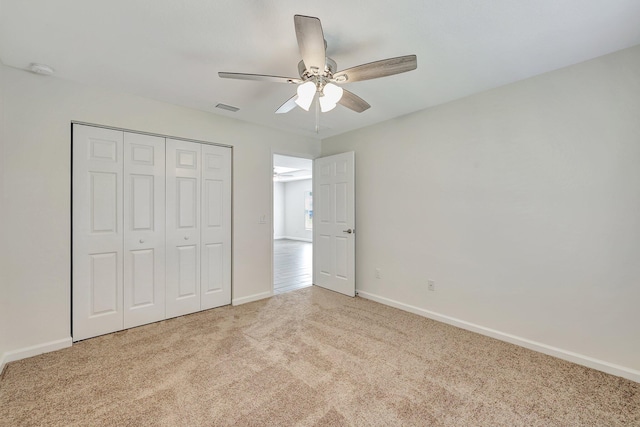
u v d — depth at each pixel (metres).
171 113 2.85
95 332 2.48
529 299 2.31
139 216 2.71
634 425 1.51
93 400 1.68
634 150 1.87
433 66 2.11
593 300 2.03
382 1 1.45
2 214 2.01
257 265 3.55
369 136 3.55
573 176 2.10
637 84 1.86
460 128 2.71
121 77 2.28
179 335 2.54
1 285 2.00
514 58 2.01
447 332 2.62
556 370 2.01
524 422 1.53
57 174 2.27
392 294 3.32
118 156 2.58
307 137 4.09
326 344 2.39
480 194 2.58
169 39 1.78
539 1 1.45
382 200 3.41
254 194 3.51
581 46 1.86
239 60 2.03
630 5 1.48
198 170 3.08
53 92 2.25
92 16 1.56
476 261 2.61
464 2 1.46
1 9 1.48
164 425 1.50
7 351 2.06
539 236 2.25
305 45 1.45
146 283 2.76
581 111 2.06
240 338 2.49
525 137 2.31
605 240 1.98
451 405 1.66
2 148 2.02
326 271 4.05
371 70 1.65
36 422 1.51
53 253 2.25
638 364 1.87
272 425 1.50
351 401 1.69
